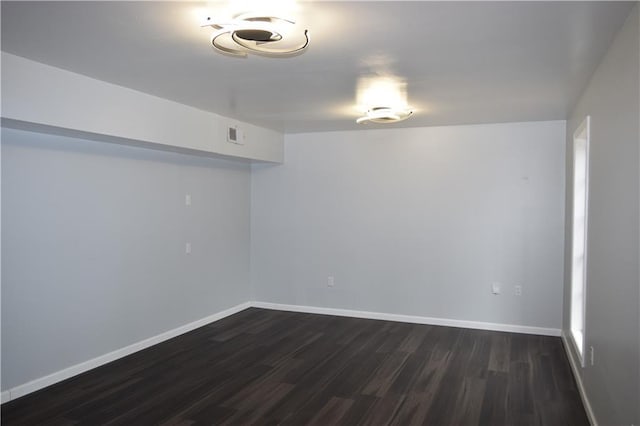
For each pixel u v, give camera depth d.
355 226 6.29
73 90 3.48
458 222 5.81
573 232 4.48
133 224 4.75
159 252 5.10
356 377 4.16
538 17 2.34
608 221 2.70
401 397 3.74
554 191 5.43
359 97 4.20
